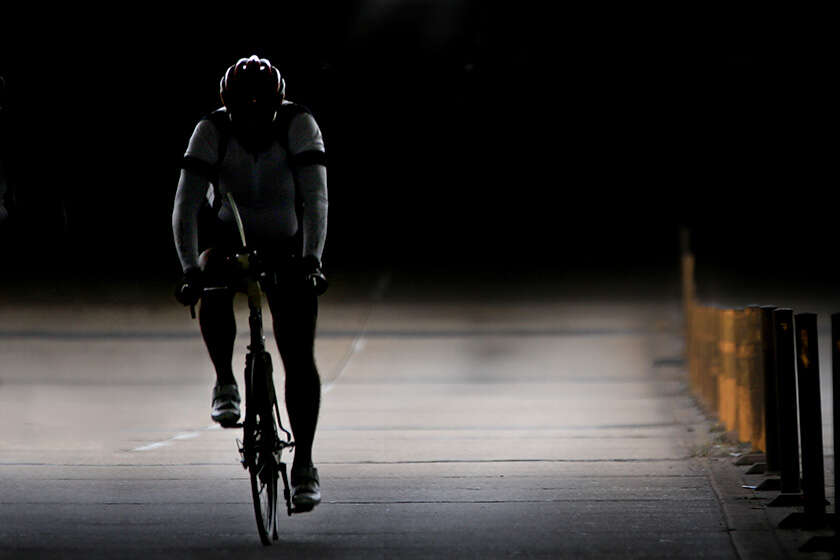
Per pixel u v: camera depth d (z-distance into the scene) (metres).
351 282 119.81
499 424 43.34
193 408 50.50
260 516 20.67
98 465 31.19
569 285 118.38
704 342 47.19
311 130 21.48
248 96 20.77
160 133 138.25
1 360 69.94
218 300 21.25
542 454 33.19
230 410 20.98
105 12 132.00
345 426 43.25
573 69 177.38
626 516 23.75
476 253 147.00
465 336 81.94
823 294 117.88
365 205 168.88
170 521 23.44
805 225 165.50
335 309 98.81
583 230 163.38
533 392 56.19
